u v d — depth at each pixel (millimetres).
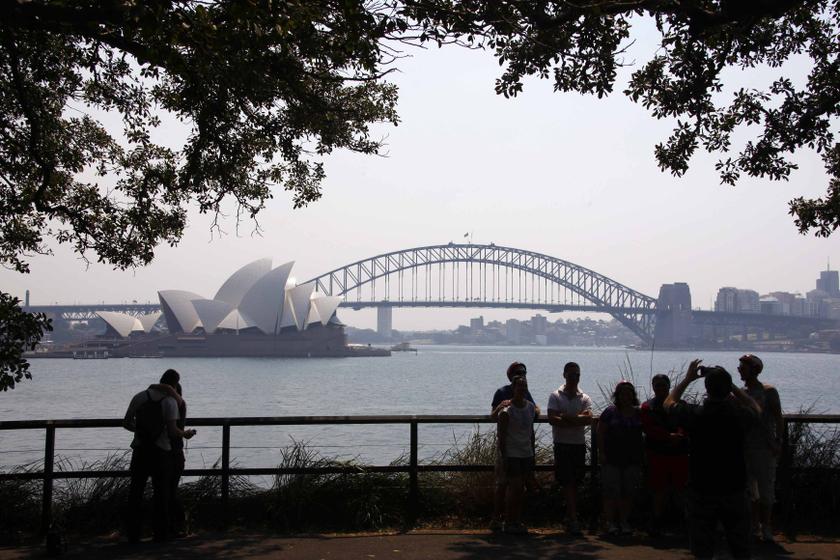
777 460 9227
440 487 9961
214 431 28250
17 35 10719
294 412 50312
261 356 170875
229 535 8984
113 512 9367
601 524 9570
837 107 12078
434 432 27562
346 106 12414
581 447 9219
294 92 11172
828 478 9711
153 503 8812
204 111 11180
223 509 9312
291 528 9281
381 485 9805
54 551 7980
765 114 12500
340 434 27281
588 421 9133
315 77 10734
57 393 71562
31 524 9219
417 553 8125
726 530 7148
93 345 180750
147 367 139625
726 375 7199
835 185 13523
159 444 8602
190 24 8438
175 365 145000
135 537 8570
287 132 12242
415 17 9453
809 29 12719
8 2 7969
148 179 13070
